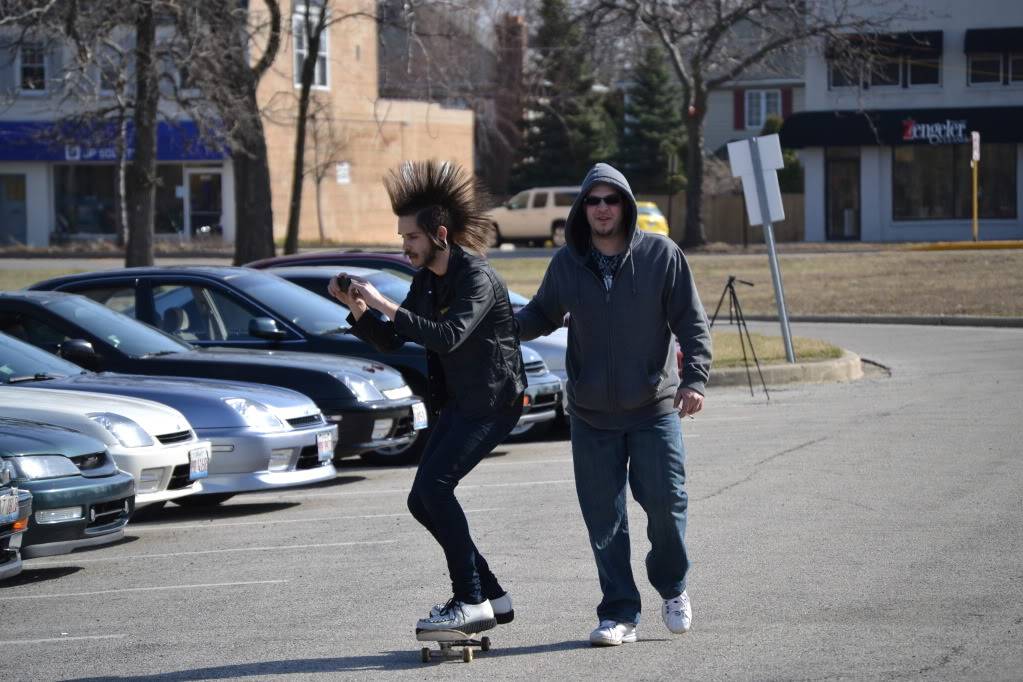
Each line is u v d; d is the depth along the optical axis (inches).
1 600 847.7
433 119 5954.7
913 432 1418.6
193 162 5196.9
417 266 665.6
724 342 2297.0
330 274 1577.3
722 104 7165.4
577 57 4825.3
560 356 1562.5
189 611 791.7
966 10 5017.2
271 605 797.2
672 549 674.2
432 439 668.1
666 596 685.9
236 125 3011.8
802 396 1795.0
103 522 917.8
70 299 1342.3
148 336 1339.8
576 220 673.0
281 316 1451.8
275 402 1165.7
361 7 3538.4
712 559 863.7
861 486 1116.5
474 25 4335.6
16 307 1318.9
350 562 912.9
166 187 5236.2
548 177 6766.7
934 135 5036.9
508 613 685.9
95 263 4335.6
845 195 5255.9
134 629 754.2
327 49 5315.0
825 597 758.5
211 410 1122.0
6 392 1061.1
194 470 1050.7
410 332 629.9
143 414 1034.7
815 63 5167.3
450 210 657.0
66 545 888.9
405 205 655.1
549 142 6766.7
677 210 6067.9
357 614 766.5
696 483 1154.7
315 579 863.7
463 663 652.7
